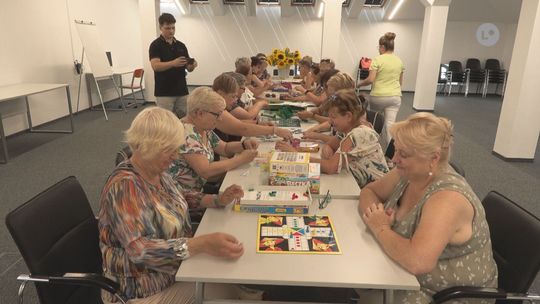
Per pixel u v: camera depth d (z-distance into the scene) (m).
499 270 1.47
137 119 1.29
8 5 5.35
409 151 1.30
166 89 4.45
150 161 1.31
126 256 1.33
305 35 10.90
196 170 2.00
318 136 2.77
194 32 10.87
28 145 5.09
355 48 11.03
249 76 4.73
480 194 3.80
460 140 5.80
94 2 7.87
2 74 5.28
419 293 1.33
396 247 1.27
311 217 1.60
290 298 2.16
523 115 4.61
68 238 1.47
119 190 1.27
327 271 1.22
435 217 1.22
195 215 2.03
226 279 1.18
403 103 9.16
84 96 7.48
